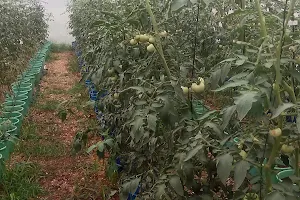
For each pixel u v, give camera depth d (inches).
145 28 119.3
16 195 148.1
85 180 163.5
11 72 265.9
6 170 158.6
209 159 78.4
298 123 58.9
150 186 103.7
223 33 171.3
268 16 85.7
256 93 60.2
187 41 158.4
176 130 86.7
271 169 71.4
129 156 119.6
